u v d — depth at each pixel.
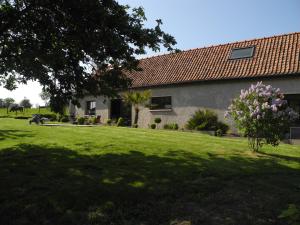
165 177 6.78
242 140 12.84
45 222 4.68
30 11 7.66
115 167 7.52
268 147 11.40
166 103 22.53
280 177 7.32
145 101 22.78
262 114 9.72
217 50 21.91
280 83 17.23
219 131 17.64
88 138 12.40
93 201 5.35
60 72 8.05
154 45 8.02
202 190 6.12
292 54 17.91
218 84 19.67
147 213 5.04
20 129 16.22
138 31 7.66
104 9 7.25
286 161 9.07
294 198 5.94
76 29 7.52
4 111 47.81
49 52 7.12
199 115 19.22
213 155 9.39
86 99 28.86
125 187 6.03
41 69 7.45
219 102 19.56
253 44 20.30
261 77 17.75
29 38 7.57
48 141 11.48
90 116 28.17
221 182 6.68
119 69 8.34
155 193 5.80
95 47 7.55
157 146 10.52
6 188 5.95
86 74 8.23
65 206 5.14
